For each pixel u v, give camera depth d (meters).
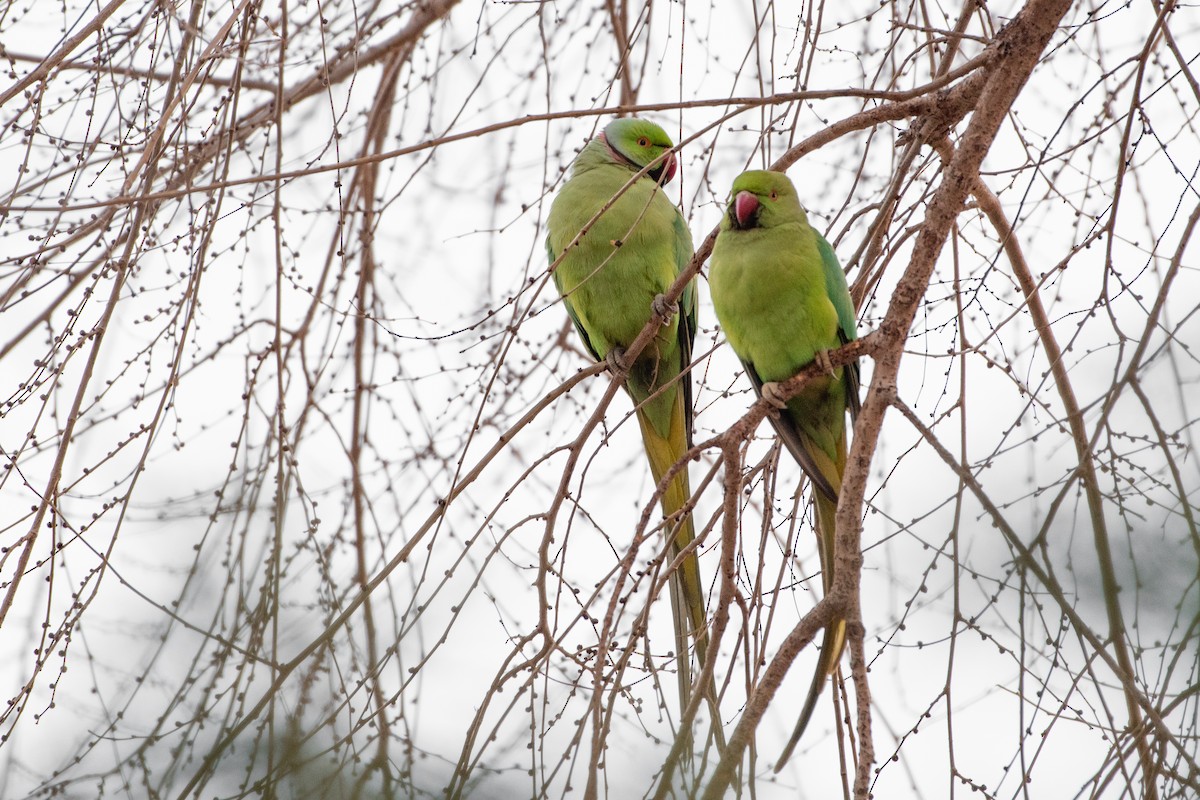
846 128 8.15
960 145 7.08
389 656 6.91
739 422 7.28
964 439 7.27
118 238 7.93
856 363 9.23
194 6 8.05
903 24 8.11
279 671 6.92
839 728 7.08
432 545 7.18
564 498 7.73
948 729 6.75
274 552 7.90
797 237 9.07
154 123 8.28
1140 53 7.58
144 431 7.42
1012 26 6.99
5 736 6.86
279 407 8.22
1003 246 7.63
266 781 6.48
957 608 6.84
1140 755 6.24
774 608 7.55
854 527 6.89
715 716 7.09
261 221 8.91
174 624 7.74
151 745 6.91
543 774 6.50
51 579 6.97
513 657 6.84
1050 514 6.81
